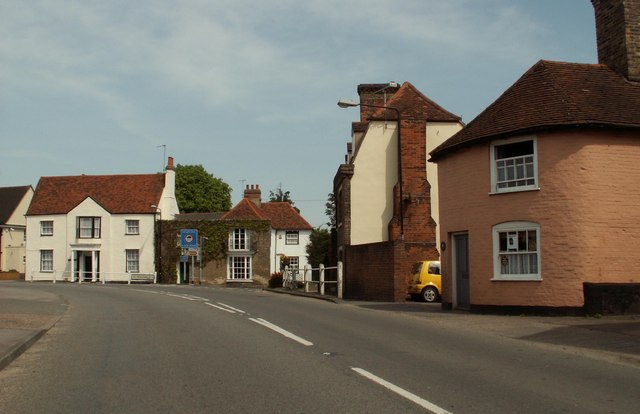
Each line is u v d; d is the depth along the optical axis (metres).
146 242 51.16
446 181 19.06
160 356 9.85
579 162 15.49
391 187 28.25
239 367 8.77
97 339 12.12
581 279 15.23
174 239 51.34
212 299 23.45
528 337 11.93
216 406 6.59
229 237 51.25
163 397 7.07
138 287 35.44
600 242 15.32
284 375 8.15
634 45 17.77
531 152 16.55
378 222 28.03
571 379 7.92
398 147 27.31
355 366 8.76
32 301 21.23
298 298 24.95
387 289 21.94
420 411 6.27
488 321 14.70
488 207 17.14
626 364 9.06
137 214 51.41
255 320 15.09
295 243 62.97
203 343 11.16
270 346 10.71
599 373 8.35
